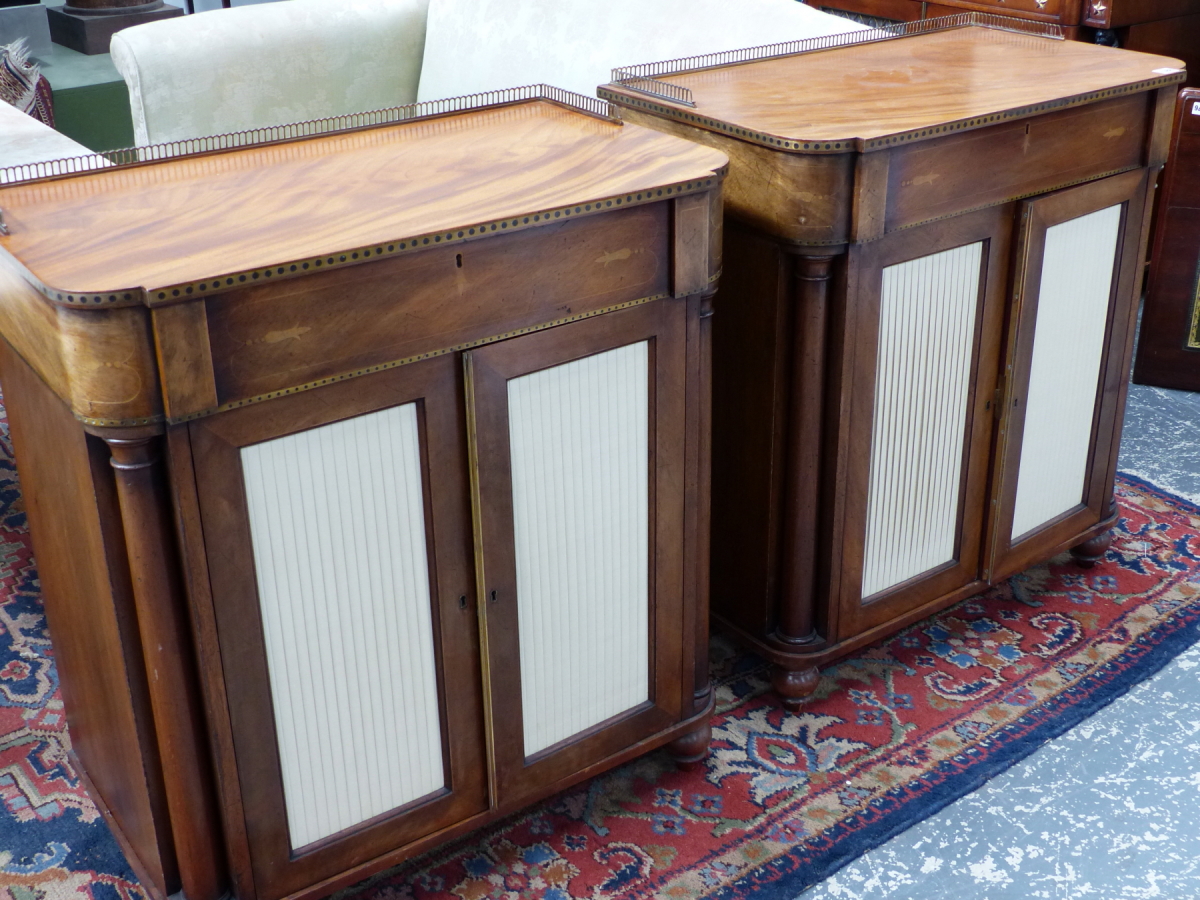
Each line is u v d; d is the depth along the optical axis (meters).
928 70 1.92
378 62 2.97
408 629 1.42
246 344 1.17
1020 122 1.70
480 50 2.74
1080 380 2.02
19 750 1.82
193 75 2.74
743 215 1.65
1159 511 2.41
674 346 1.49
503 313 1.32
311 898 1.45
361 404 1.28
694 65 2.04
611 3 2.46
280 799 1.38
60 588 1.47
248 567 1.27
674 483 1.57
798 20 2.20
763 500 1.80
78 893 1.57
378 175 1.44
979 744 1.81
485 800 1.56
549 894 1.56
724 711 1.90
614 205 1.34
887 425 1.77
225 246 1.20
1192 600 2.15
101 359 1.12
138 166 1.48
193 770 1.32
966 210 1.70
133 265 1.15
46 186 1.41
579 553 1.51
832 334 1.67
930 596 1.97
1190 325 2.77
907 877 1.58
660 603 1.62
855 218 1.57
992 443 1.93
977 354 1.84
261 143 1.56
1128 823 1.66
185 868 1.37
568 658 1.56
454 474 1.37
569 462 1.46
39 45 4.44
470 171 1.44
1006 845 1.63
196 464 1.20
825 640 1.85
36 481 1.42
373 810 1.47
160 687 1.27
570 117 1.68
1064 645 2.03
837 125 1.59
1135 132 1.88
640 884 1.58
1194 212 2.67
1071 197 1.82
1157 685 1.94
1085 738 1.82
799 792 1.73
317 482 1.28
